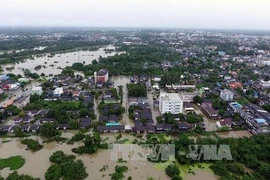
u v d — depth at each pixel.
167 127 109.69
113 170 81.50
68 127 111.25
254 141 96.12
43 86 173.62
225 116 125.38
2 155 90.06
